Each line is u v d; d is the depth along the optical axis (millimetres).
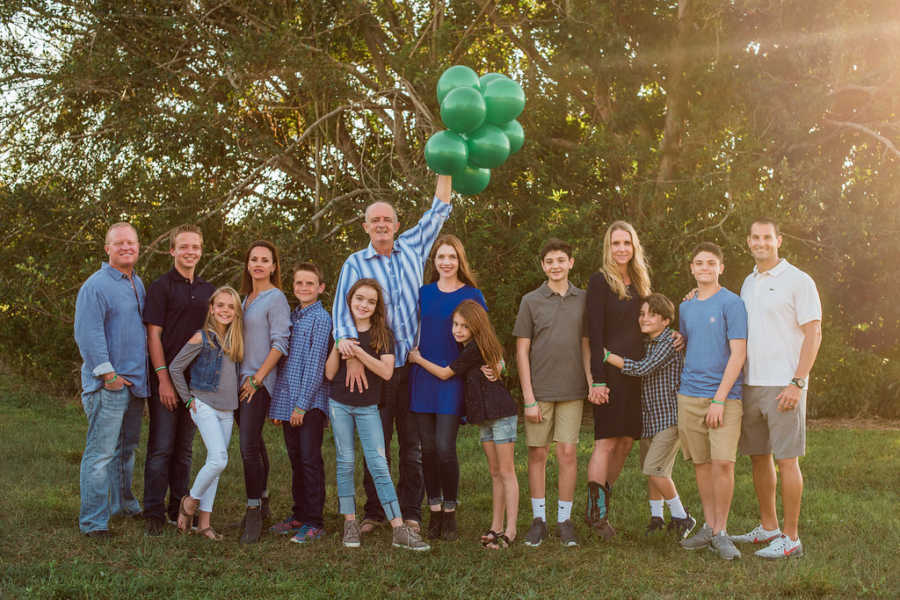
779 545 4492
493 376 4754
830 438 9680
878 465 7695
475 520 5352
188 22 10938
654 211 10930
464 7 11719
